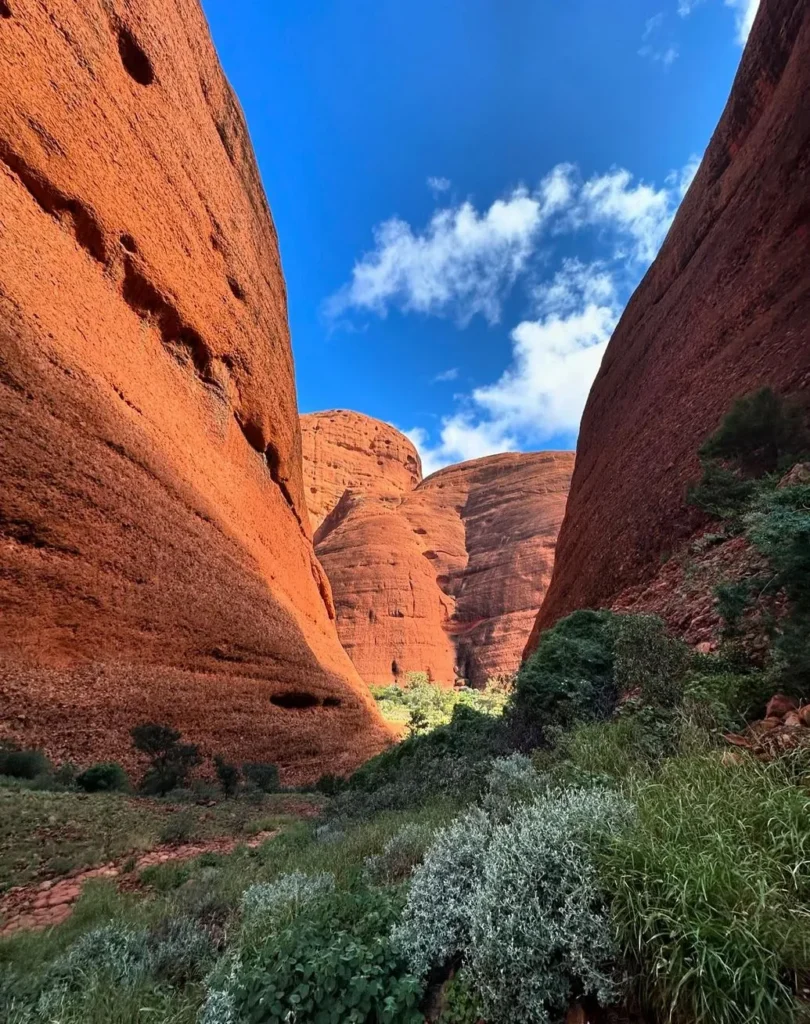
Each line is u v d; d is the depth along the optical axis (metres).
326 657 31.34
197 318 24.73
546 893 2.22
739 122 23.52
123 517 16.70
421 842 4.32
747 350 14.79
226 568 21.77
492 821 3.54
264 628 22.72
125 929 3.88
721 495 8.78
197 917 4.31
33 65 16.08
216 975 2.77
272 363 34.47
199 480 22.42
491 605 88.44
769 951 1.68
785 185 16.55
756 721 3.85
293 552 34.94
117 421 17.44
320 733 22.83
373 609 81.81
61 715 12.79
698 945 1.70
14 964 3.76
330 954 2.33
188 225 24.62
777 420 9.13
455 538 106.69
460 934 2.40
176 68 24.59
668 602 9.45
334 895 3.31
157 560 17.84
